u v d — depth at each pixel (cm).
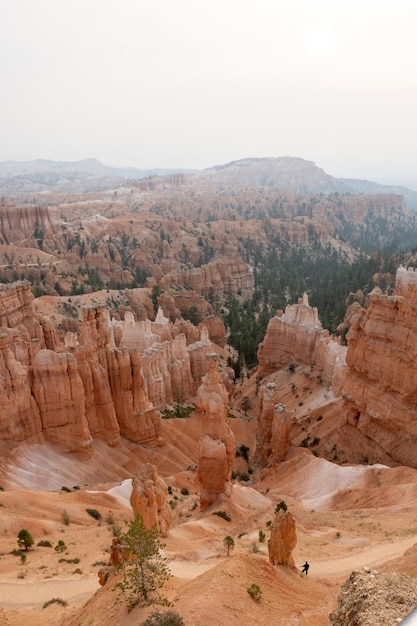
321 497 5559
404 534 3797
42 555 3734
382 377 6150
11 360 6016
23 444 5966
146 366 8450
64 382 6278
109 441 6894
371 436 6322
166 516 3950
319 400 8312
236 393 10962
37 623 2653
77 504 5006
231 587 2280
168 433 7881
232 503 5062
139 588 2231
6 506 4516
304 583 2755
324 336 9612
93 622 2217
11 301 8544
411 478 5156
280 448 6988
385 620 1357
